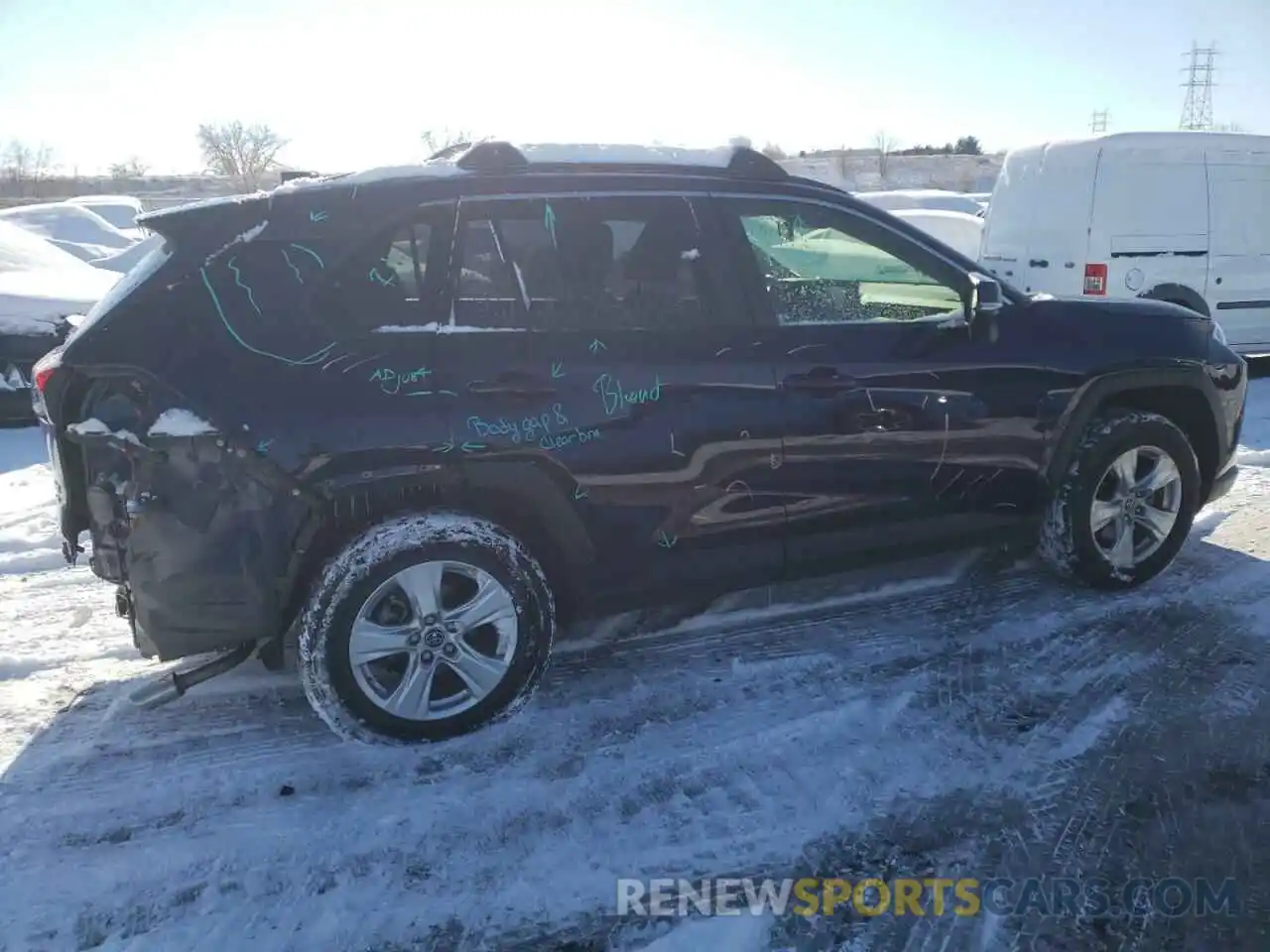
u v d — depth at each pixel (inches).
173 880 109.3
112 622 176.9
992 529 166.1
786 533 149.3
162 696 136.8
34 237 394.3
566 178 139.3
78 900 106.2
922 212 540.4
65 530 134.9
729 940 100.3
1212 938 99.3
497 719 136.2
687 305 141.9
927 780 124.9
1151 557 177.2
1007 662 153.7
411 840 115.4
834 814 119.0
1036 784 123.7
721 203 146.0
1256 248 377.7
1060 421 164.1
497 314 133.3
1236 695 142.9
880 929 101.3
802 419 145.1
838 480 149.6
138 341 122.2
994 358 158.4
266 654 138.6
